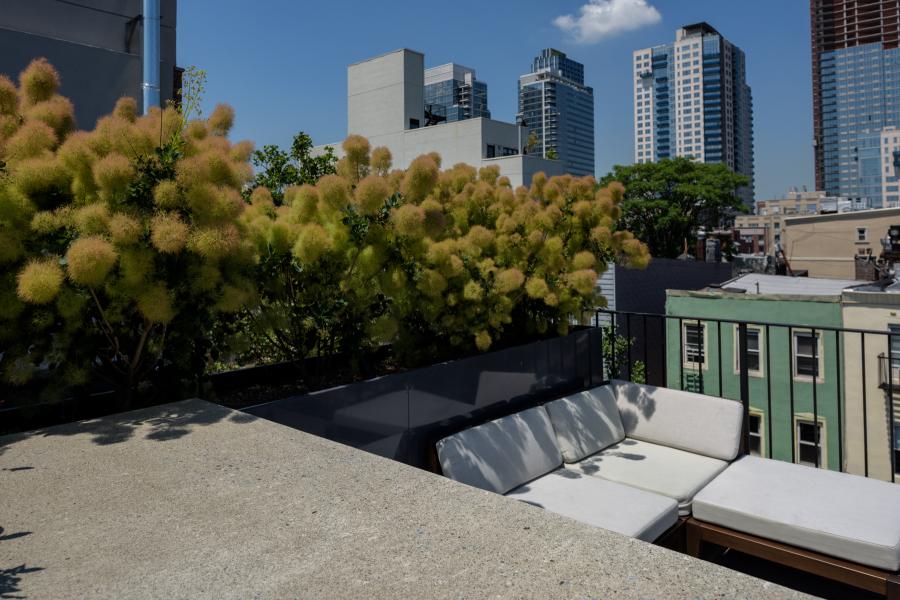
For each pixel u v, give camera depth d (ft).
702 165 147.23
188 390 10.43
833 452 44.47
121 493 6.27
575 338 15.46
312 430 9.50
